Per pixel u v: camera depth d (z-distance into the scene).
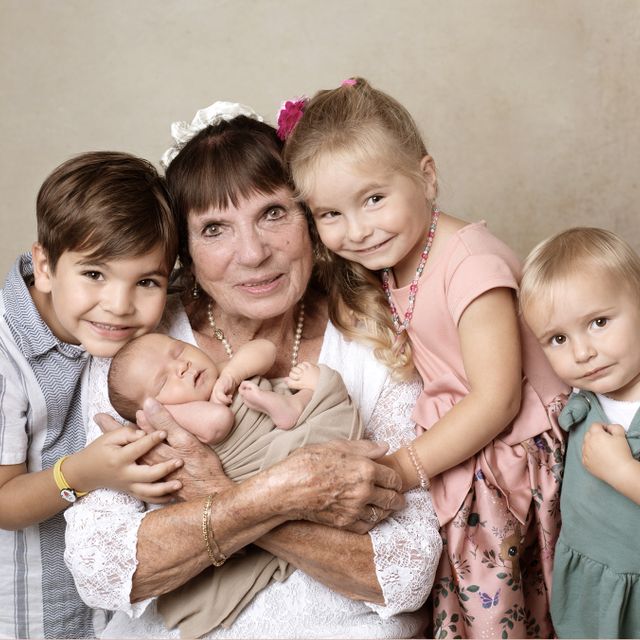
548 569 2.40
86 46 4.39
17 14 4.37
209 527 2.06
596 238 2.25
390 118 2.35
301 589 2.22
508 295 2.31
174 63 4.40
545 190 4.41
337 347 2.49
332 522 2.10
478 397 2.24
